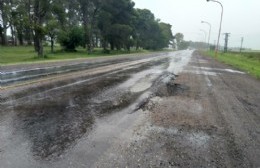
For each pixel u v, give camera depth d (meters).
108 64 23.11
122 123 6.25
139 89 10.85
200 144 5.18
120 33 53.56
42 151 4.54
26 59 26.19
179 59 37.03
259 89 12.91
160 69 20.17
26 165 4.05
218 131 6.03
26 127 5.67
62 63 21.11
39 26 29.62
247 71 23.08
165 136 5.51
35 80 12.09
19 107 7.26
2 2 52.00
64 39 49.69
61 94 9.17
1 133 5.27
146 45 87.56
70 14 49.00
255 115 7.71
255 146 5.23
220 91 11.55
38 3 30.81
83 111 7.12
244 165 4.37
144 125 6.17
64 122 6.11
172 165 4.25
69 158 4.32
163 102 8.70
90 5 49.69
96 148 4.75
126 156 4.48
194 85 12.75
